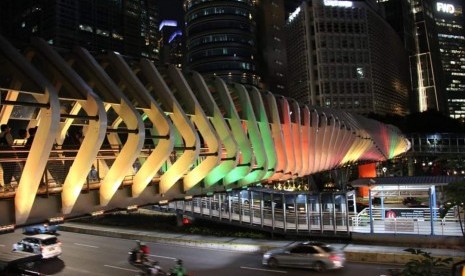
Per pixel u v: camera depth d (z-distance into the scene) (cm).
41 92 1446
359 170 7812
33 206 1561
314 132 3566
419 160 10288
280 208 3731
